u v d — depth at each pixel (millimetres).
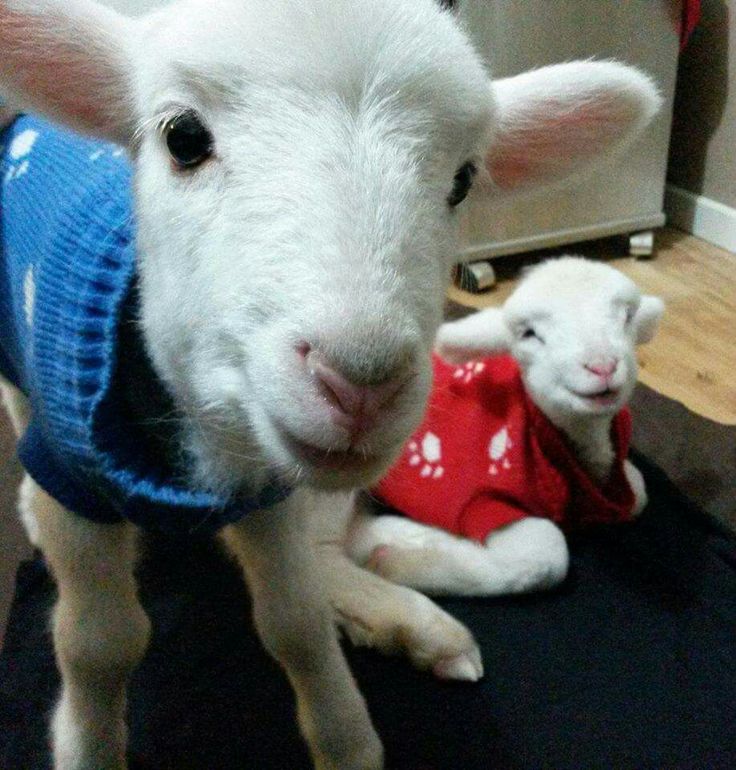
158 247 534
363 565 1112
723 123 2207
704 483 1306
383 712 938
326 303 421
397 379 432
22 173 797
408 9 485
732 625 1045
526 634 1037
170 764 877
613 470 1172
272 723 920
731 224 2229
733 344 1748
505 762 887
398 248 446
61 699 844
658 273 2121
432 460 1138
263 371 452
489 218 2086
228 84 466
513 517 1080
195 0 505
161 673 974
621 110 702
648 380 1612
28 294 675
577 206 2158
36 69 569
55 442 650
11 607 1046
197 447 635
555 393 1056
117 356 604
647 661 1003
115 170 682
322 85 456
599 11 1975
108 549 708
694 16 2041
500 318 1159
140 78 546
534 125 702
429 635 968
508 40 1946
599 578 1123
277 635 780
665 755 895
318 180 445
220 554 1141
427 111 473
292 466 487
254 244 456
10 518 1216
